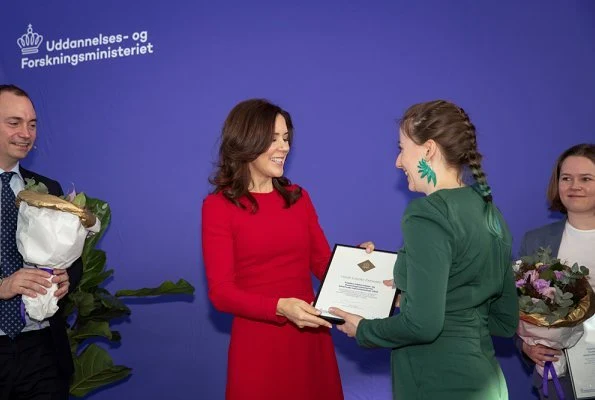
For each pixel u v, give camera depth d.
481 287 1.49
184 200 3.32
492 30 2.97
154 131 3.37
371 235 3.09
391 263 1.94
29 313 2.02
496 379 1.47
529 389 3.00
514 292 1.66
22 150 2.23
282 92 3.20
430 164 1.55
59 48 3.51
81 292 2.62
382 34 3.08
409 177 1.59
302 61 3.18
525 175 2.95
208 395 3.29
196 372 3.30
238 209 2.05
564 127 2.90
